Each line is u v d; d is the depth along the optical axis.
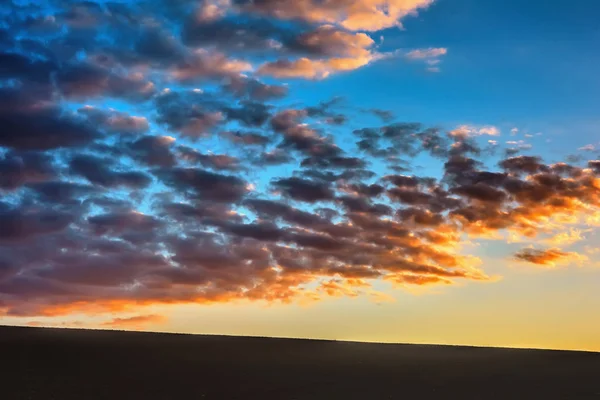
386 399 32.19
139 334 48.19
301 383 34.75
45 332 46.25
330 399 31.80
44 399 29.28
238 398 31.34
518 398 33.31
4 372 33.47
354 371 38.22
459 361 42.47
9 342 41.97
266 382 34.66
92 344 43.19
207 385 33.47
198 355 41.09
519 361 42.88
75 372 34.47
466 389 34.75
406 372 38.41
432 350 45.69
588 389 35.47
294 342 47.75
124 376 34.38
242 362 39.62
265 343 46.62
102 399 29.92
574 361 43.25
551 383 36.59
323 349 44.97
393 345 47.88
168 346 44.09
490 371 39.50
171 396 31.12
